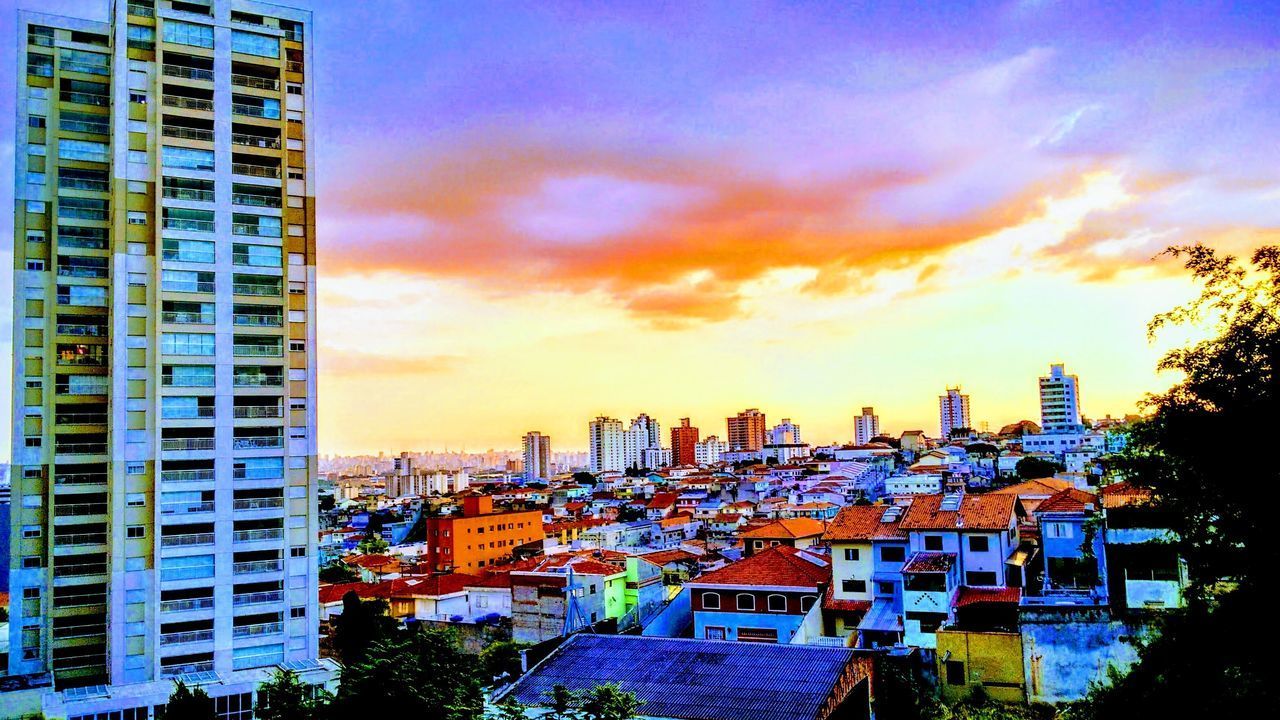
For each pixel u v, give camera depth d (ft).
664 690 147.33
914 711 157.38
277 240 242.58
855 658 154.30
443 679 118.62
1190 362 94.32
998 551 216.13
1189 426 92.02
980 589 212.02
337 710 112.57
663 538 513.04
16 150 234.99
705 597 234.99
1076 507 228.43
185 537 223.92
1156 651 100.22
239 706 207.00
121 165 230.27
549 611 264.93
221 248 235.81
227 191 238.48
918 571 201.26
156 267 229.04
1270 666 88.28
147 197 232.12
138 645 218.18
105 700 194.59
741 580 232.12
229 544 228.43
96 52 245.86
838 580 228.22
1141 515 104.22
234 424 232.32
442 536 494.18
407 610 310.24
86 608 225.35
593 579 281.54
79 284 235.40
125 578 218.38
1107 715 104.32
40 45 241.14
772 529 306.96
